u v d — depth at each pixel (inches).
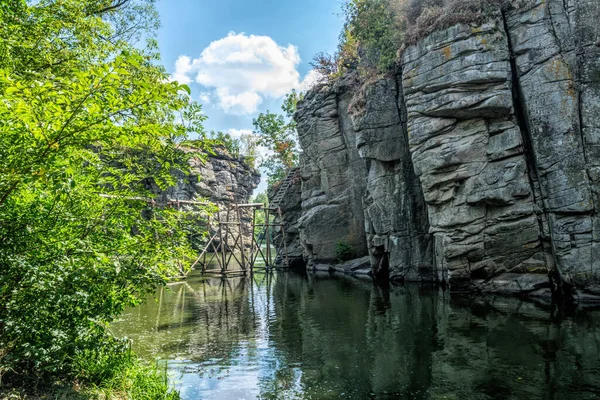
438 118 762.8
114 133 167.8
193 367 386.3
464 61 722.8
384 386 328.5
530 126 690.2
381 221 1001.5
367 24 1002.7
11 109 144.0
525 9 708.0
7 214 189.2
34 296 198.1
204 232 298.5
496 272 729.6
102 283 230.4
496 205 729.0
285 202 1588.3
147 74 406.0
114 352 275.3
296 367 381.7
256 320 597.9
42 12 273.9
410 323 527.8
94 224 233.9
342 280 1048.8
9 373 237.9
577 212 637.3
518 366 354.6
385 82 971.9
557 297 658.8
